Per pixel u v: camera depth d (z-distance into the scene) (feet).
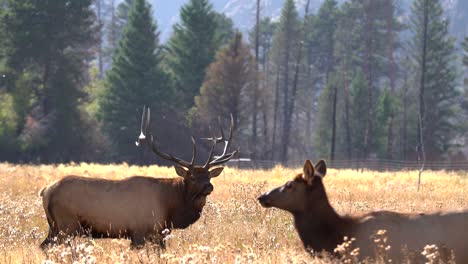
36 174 249.34
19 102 526.16
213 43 599.98
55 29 551.18
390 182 238.48
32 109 543.80
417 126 620.90
